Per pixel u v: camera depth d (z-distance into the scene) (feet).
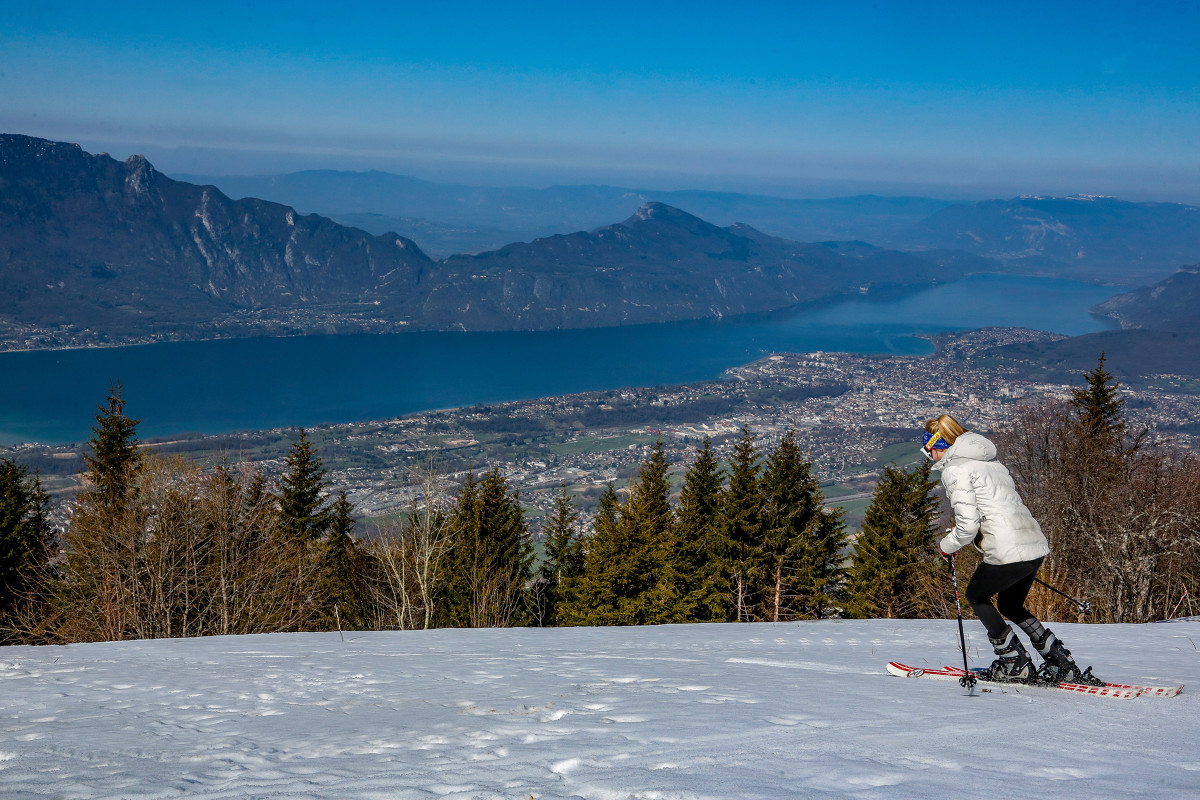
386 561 83.76
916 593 100.89
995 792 8.50
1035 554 16.19
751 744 11.05
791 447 108.27
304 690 18.93
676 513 108.58
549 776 9.68
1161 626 30.71
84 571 77.97
